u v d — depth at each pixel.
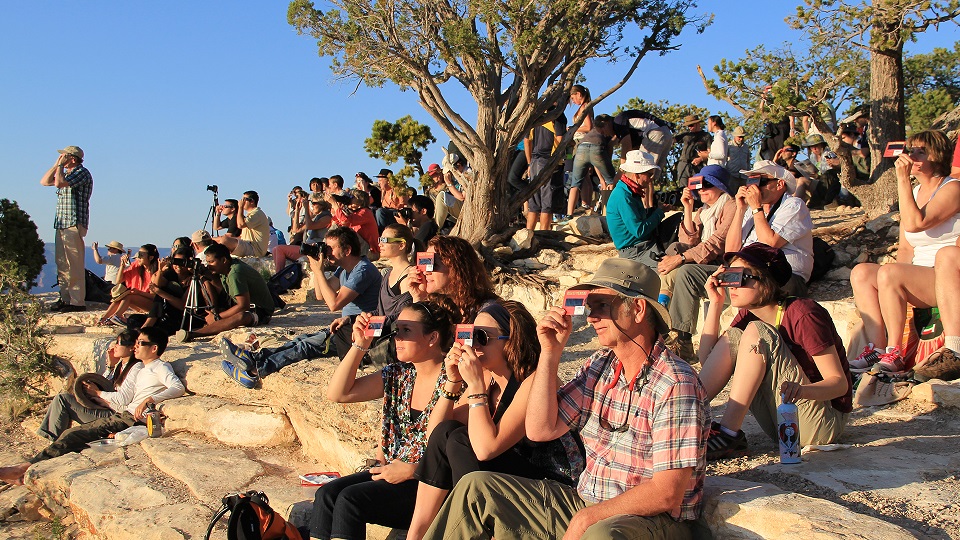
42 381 11.04
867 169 11.76
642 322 3.61
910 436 4.82
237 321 10.01
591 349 8.51
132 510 6.08
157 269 11.26
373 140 18.08
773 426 4.55
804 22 10.80
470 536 3.78
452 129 11.37
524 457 4.18
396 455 4.84
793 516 3.45
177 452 7.22
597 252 10.93
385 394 4.92
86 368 10.27
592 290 3.63
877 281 6.07
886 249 8.69
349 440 6.21
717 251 7.45
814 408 4.48
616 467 3.64
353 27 10.66
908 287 5.97
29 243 16.84
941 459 4.30
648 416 3.57
